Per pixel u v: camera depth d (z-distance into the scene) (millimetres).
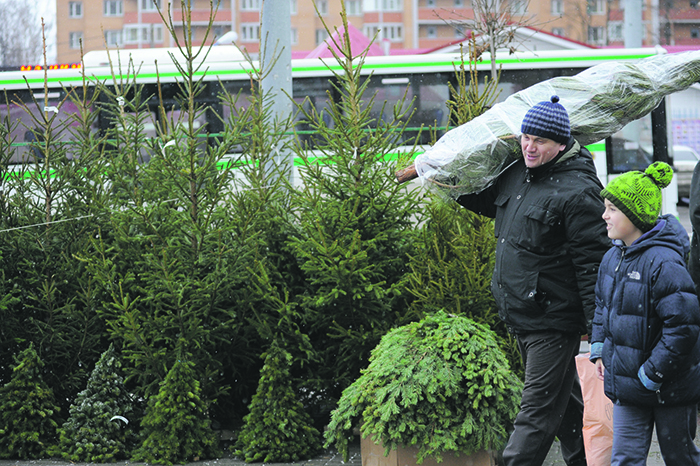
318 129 6262
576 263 4289
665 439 3861
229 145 6383
